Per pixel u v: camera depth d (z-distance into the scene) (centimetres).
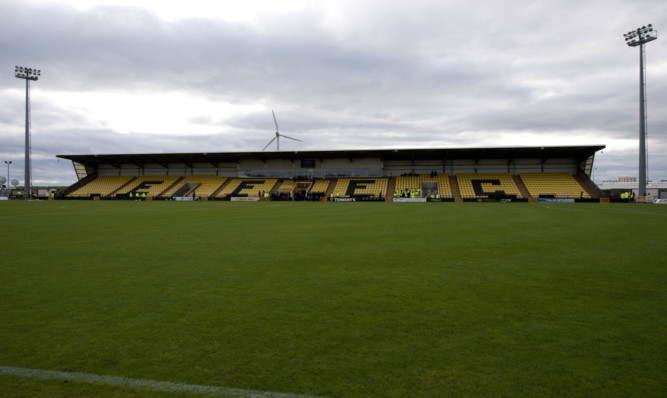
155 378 343
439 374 344
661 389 318
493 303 548
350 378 338
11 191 7081
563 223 1733
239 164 6650
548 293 598
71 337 433
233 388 326
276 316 497
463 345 405
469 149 5228
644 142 4325
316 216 2227
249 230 1487
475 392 314
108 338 430
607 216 2155
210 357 382
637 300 561
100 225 1709
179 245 1104
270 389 323
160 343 416
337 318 488
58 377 347
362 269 776
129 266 814
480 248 1030
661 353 385
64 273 750
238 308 531
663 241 1155
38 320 486
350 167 6303
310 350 395
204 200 5694
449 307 530
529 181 5475
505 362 366
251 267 799
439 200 5081
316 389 322
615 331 443
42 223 1812
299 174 6469
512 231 1420
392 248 1035
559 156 5609
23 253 978
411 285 649
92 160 6744
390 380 334
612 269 770
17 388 329
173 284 662
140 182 6669
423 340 418
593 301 557
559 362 366
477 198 5025
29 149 5966
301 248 1041
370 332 441
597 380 333
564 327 455
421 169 6147
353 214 2395
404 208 3164
